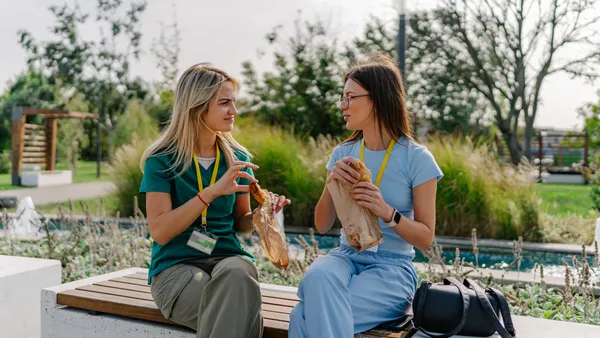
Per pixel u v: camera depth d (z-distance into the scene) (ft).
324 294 7.04
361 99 8.10
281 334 7.63
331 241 26.35
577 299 11.64
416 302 7.25
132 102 70.69
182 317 7.86
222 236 8.48
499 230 26.96
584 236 26.20
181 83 8.39
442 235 27.53
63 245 17.61
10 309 10.87
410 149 8.07
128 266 15.76
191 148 8.34
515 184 27.71
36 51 83.41
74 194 46.32
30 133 59.77
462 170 27.66
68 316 9.11
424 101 60.90
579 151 65.46
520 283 14.14
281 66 53.57
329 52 53.93
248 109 53.93
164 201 8.15
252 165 8.14
